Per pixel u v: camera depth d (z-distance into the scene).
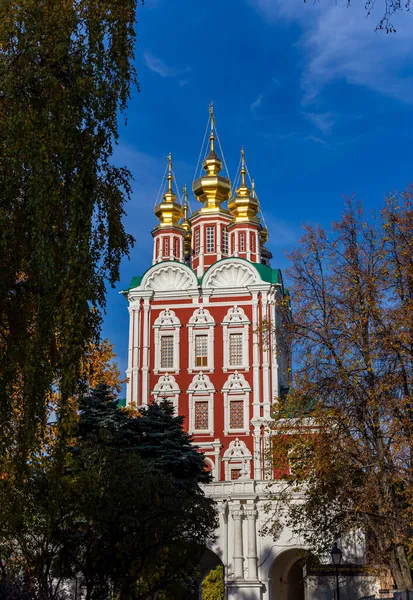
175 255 83.00
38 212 19.56
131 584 32.84
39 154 19.81
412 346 31.34
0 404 19.84
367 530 33.44
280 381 74.44
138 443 43.28
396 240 33.53
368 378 31.97
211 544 48.09
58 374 20.27
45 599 24.03
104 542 29.62
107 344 48.69
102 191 22.28
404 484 30.97
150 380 73.75
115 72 21.89
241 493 48.09
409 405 31.08
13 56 21.00
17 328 21.09
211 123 87.44
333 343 33.56
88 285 20.03
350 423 32.12
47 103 20.80
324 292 34.53
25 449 19.33
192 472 44.38
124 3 22.38
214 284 75.69
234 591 46.88
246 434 71.00
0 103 20.89
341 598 43.00
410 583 30.11
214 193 83.81
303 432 34.19
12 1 21.27
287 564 54.28
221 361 73.44
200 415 72.50
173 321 74.94
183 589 35.12
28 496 24.44
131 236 22.83
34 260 19.91
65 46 20.84
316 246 35.31
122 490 29.16
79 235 20.27
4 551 25.25
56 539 28.03
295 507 36.56
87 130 21.12
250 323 73.88
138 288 75.75
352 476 32.06
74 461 29.36
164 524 30.27
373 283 32.75
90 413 42.28
